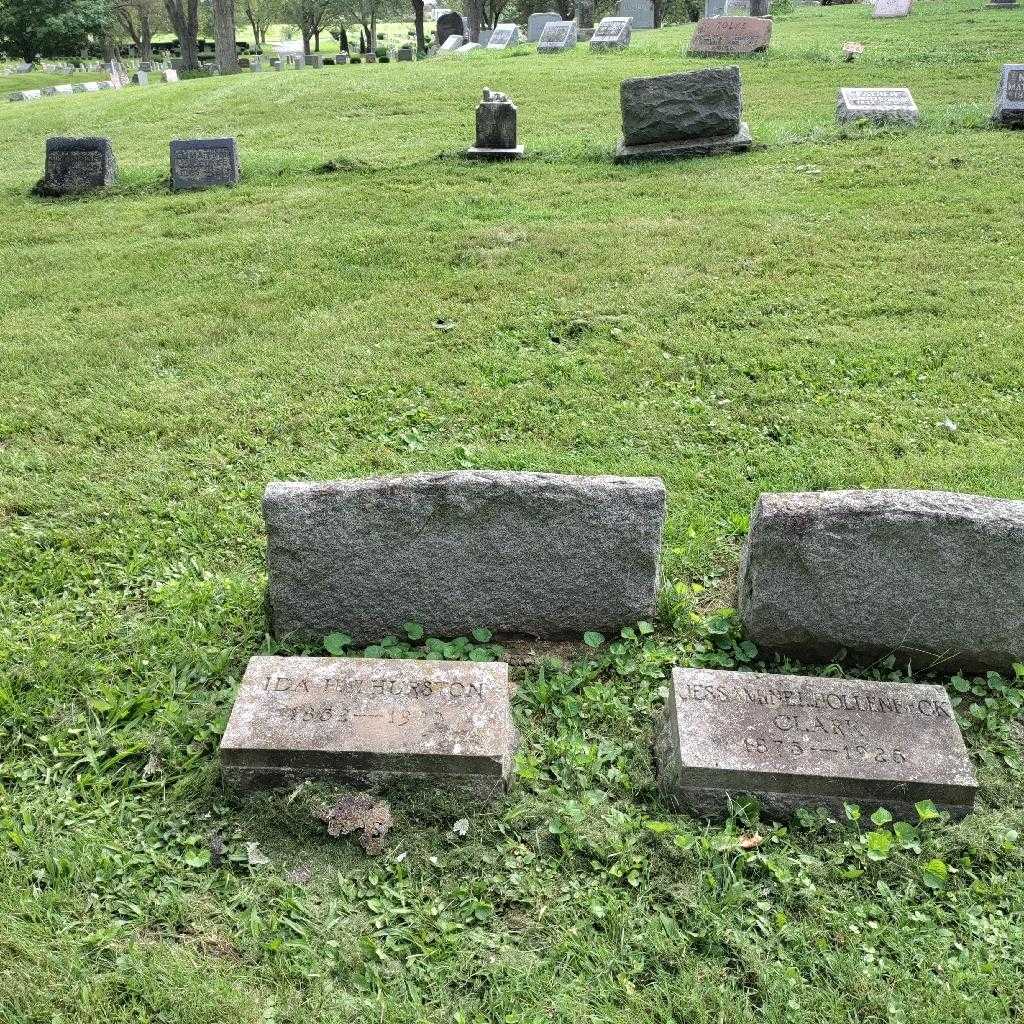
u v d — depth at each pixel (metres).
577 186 11.77
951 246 9.12
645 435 6.28
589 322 7.89
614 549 4.32
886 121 13.06
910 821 3.59
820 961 3.12
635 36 26.73
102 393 7.08
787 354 7.21
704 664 4.34
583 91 17.69
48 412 6.79
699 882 3.37
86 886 3.38
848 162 11.77
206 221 11.27
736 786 3.58
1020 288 8.20
